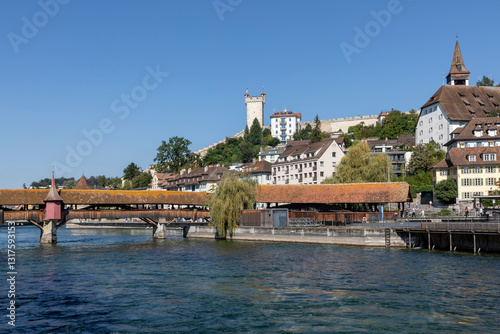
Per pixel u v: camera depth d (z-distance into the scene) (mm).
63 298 25344
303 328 19609
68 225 106688
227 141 169000
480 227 42312
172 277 31359
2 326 20203
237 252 45375
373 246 49500
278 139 168500
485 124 86375
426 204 79812
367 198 60562
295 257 40750
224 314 21812
